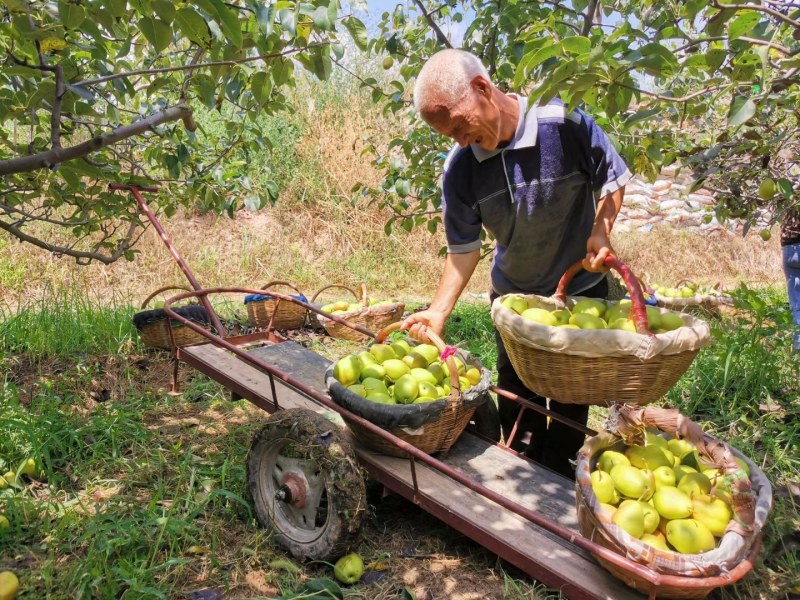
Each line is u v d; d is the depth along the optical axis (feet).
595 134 9.42
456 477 8.38
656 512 7.59
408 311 25.41
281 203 33.86
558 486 9.66
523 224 9.97
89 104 9.97
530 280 10.75
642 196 43.24
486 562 9.56
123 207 15.58
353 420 9.36
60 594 8.29
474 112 8.79
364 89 37.40
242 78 10.27
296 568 9.09
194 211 32.42
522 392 11.69
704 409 14.84
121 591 8.64
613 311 9.30
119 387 15.65
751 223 13.35
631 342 7.83
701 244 38.86
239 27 6.68
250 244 31.53
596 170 9.57
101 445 12.42
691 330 7.98
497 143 9.48
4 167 7.73
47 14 7.97
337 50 8.63
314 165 34.96
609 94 7.50
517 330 8.40
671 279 36.40
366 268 32.01
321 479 9.47
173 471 11.75
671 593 7.18
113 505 10.45
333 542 8.90
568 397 8.62
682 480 7.81
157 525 9.68
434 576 9.27
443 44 16.80
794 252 16.87
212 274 29.30
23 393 14.71
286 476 9.73
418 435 9.41
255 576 9.20
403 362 10.37
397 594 8.89
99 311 19.56
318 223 33.73
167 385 16.06
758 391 14.80
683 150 13.82
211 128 31.17
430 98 8.73
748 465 8.05
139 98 15.33
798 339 16.76
